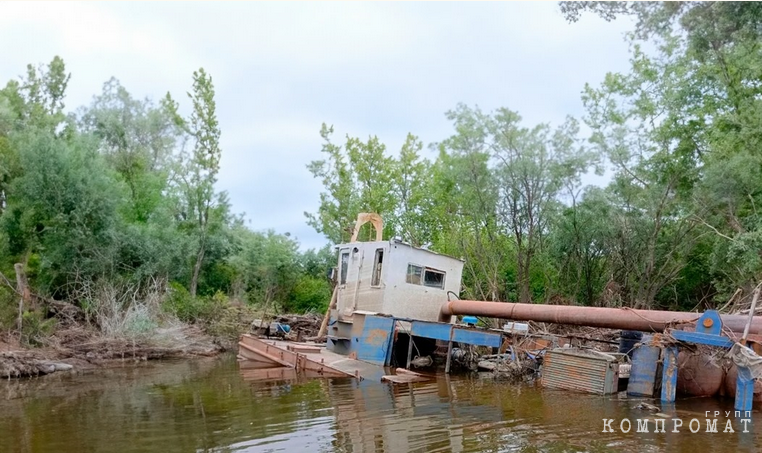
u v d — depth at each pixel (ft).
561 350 32.42
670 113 57.67
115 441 20.65
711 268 51.31
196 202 90.43
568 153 57.36
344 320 42.93
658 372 29.17
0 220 59.77
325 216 88.38
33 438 21.25
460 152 60.54
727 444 19.69
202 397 29.40
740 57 49.93
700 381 28.63
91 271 58.39
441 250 70.18
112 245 59.88
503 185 58.49
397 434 21.20
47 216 59.82
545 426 22.38
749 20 37.60
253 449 19.30
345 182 87.92
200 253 87.97
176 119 101.65
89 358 45.88
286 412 25.20
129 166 89.10
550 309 36.47
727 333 26.21
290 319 65.51
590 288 58.70
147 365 44.70
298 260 105.09
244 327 65.67
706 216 52.13
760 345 26.48
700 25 38.06
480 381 33.81
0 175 63.41
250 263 94.99
